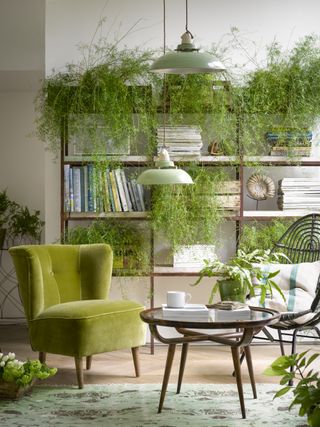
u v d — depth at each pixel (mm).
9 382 5750
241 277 5961
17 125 8914
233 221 7590
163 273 7266
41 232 8852
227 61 7488
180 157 7273
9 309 8906
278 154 7348
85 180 7281
